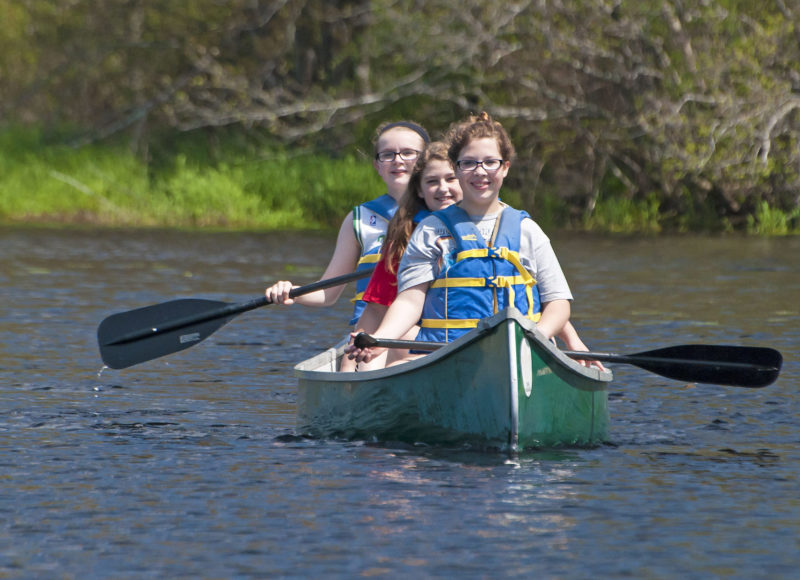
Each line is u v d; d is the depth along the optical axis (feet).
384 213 74.28
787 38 224.74
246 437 66.80
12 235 215.51
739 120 212.64
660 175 235.20
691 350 66.13
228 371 89.56
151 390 81.56
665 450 63.72
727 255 181.88
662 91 232.32
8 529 49.06
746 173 221.46
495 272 63.77
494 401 60.08
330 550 46.19
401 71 264.72
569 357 63.67
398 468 58.80
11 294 133.28
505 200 245.04
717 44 223.92
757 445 65.10
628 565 44.65
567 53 230.27
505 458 60.34
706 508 52.19
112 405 76.13
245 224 249.55
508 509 51.72
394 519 50.24
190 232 227.40
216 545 46.91
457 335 63.87
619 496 53.98
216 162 278.26
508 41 247.70
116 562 45.06
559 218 247.70
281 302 73.67
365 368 71.51
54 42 314.76
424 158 67.00
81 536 48.14
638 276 152.56
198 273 155.74
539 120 245.86
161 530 48.85
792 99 218.18
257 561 45.03
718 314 117.60
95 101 319.27
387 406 63.87
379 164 74.33
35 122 316.40
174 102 296.30
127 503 52.85
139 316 74.90
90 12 307.58
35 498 53.67
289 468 59.11
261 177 256.32
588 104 235.81
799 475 58.29
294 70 296.51
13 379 84.69
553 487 55.31
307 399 68.23
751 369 65.62
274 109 264.11
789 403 76.95
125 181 268.00
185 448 63.87
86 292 135.54
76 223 248.93
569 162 251.39
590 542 47.26
